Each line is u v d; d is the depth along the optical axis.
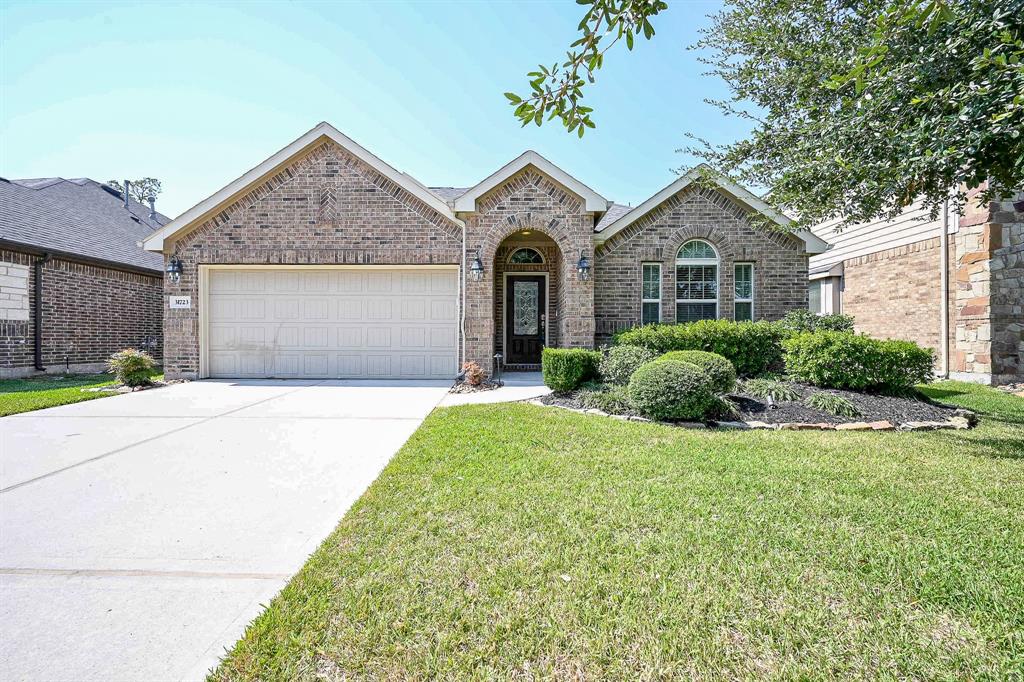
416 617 2.23
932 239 11.46
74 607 2.38
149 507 3.64
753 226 9.20
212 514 3.51
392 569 2.64
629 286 11.26
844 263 14.39
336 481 4.21
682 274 11.38
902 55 3.96
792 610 2.28
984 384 10.09
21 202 13.48
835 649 2.03
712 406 6.50
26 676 1.92
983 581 2.52
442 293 11.29
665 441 5.32
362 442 5.55
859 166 4.34
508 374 12.41
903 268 12.30
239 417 6.95
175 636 2.17
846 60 4.74
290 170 11.02
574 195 10.49
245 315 11.37
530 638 2.09
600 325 11.23
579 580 2.53
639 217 11.17
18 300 11.75
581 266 10.35
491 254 10.67
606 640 2.08
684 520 3.25
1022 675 1.88
